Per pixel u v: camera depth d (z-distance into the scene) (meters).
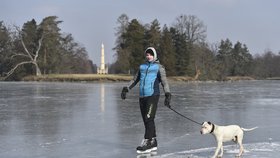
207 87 50.22
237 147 9.34
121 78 75.44
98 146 9.81
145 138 9.09
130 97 28.48
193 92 36.56
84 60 102.31
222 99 27.06
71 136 11.33
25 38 88.31
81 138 10.98
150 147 9.05
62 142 10.36
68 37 95.56
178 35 87.88
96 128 12.90
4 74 86.38
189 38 94.50
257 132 12.17
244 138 11.05
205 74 90.12
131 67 86.69
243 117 16.19
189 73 87.62
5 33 90.31
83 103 22.73
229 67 117.62
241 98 28.27
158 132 12.12
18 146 9.82
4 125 13.59
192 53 90.12
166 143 10.19
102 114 17.05
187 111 18.56
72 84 58.69
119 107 20.31
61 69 91.25
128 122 14.41
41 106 20.78
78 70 99.44
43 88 43.06
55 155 8.77
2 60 88.56
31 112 17.84
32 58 85.50
